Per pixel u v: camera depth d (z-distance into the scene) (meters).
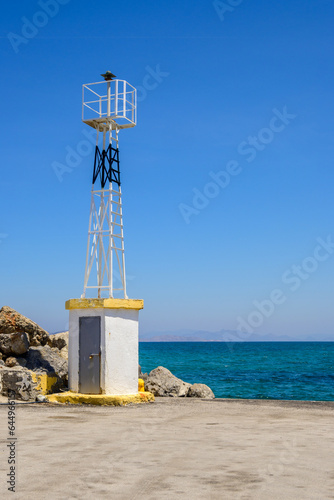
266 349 176.12
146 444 9.14
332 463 7.74
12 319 19.69
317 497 6.04
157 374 22.28
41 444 8.99
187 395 21.69
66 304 17.56
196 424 11.91
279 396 34.47
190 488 6.34
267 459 7.97
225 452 8.48
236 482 6.64
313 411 14.98
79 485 6.42
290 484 6.58
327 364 77.81
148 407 15.73
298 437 10.08
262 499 5.94
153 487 6.36
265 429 11.17
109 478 6.76
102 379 16.66
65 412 13.99
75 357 17.19
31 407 14.88
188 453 8.37
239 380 47.88
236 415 13.84
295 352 141.00
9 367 18.14
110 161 18.38
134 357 17.45
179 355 120.12
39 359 18.84
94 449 8.61
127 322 17.34
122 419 12.72
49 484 6.45
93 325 16.95
